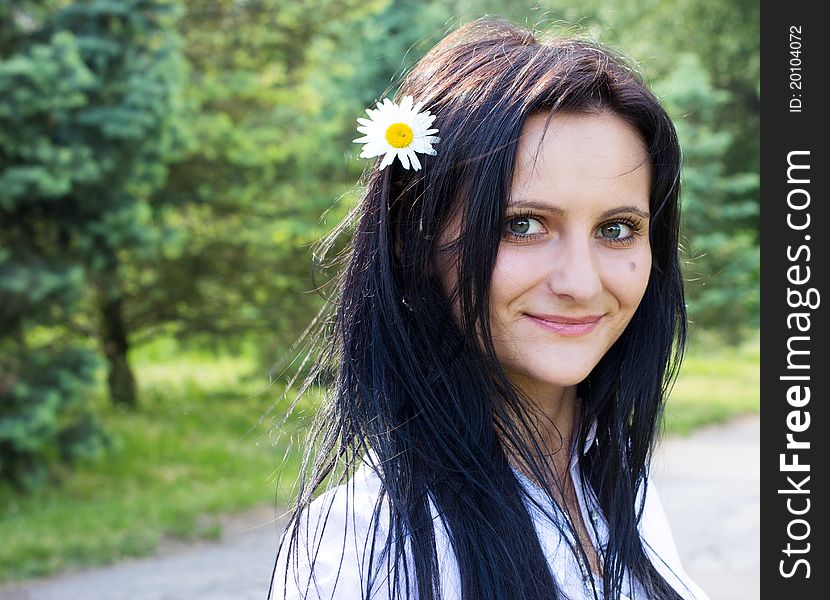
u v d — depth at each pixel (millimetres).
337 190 9578
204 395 11523
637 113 1224
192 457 8492
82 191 7320
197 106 9398
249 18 10383
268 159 9828
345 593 1193
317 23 10539
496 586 1199
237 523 6473
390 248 1285
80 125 7281
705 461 8328
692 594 1515
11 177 6762
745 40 18062
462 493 1237
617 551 1396
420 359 1265
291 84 11148
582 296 1178
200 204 9938
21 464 7113
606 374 1457
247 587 5059
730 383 13328
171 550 5887
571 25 1631
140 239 7738
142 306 10641
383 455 1243
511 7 9289
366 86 9211
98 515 6547
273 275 10414
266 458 8367
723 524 6262
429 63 1348
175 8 8000
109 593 5043
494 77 1218
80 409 7895
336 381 1344
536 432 1323
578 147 1184
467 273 1187
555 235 1197
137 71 7582
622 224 1241
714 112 17250
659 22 18797
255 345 11656
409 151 1218
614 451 1457
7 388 6809
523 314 1208
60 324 8859
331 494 1269
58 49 6867
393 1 9375
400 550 1186
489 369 1248
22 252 7211
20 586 5195
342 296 1338
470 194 1180
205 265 10398
